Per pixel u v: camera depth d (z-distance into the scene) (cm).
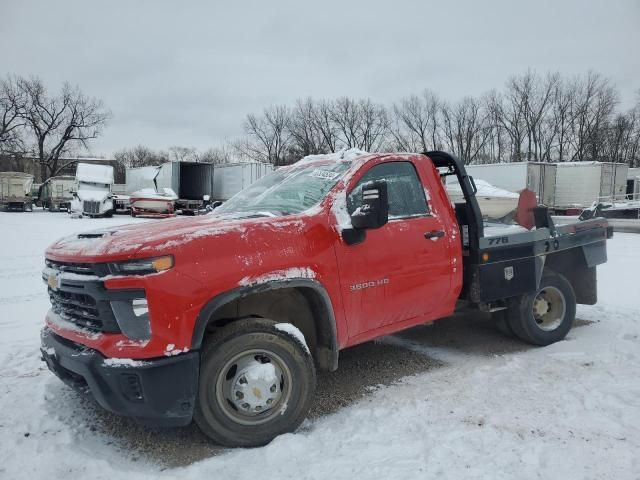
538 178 2698
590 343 529
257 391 329
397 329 427
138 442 340
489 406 382
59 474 300
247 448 331
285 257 338
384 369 473
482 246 459
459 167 466
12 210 3603
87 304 316
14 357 508
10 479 295
